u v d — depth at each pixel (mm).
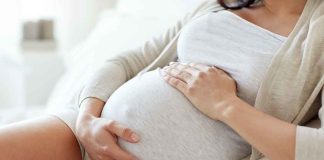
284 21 962
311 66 831
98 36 2076
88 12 2746
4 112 2502
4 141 908
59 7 2682
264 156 844
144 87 982
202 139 882
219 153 886
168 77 970
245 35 954
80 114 1002
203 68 945
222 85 893
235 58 937
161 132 897
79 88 1158
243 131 796
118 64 1161
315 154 735
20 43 2502
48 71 2566
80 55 1989
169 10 1996
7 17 2537
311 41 833
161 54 1139
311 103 843
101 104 1047
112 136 922
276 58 868
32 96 2564
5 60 2520
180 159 880
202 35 1020
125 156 900
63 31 2711
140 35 1854
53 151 956
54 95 1921
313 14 876
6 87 2578
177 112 907
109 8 2797
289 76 852
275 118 804
